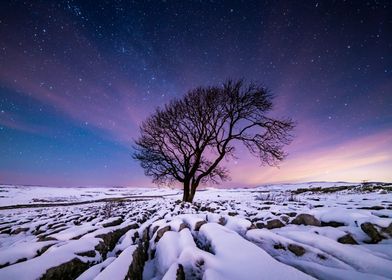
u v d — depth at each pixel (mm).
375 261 2062
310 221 3930
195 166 12914
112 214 7141
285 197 13156
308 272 1988
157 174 13461
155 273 2291
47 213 10586
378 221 3064
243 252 2094
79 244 2520
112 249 3158
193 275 1923
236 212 5941
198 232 3236
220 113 12914
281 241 2580
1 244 4293
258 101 12367
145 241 3324
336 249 2342
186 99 13453
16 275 1719
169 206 9148
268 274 1679
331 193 16172
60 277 1919
